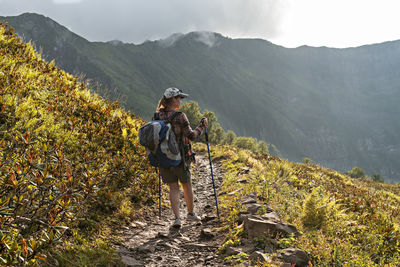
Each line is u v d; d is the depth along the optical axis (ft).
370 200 32.09
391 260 14.53
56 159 13.32
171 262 12.68
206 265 12.34
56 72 35.14
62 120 24.09
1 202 9.30
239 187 25.08
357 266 12.19
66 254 11.27
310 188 31.37
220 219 17.49
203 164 44.06
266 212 17.17
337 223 17.52
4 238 8.49
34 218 11.24
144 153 26.45
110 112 32.14
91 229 14.44
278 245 13.15
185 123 15.38
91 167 17.71
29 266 9.27
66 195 11.27
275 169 34.53
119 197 18.48
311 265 11.46
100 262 11.51
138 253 13.42
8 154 12.89
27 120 19.34
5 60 26.66
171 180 16.07
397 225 20.22
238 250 12.89
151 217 18.85
